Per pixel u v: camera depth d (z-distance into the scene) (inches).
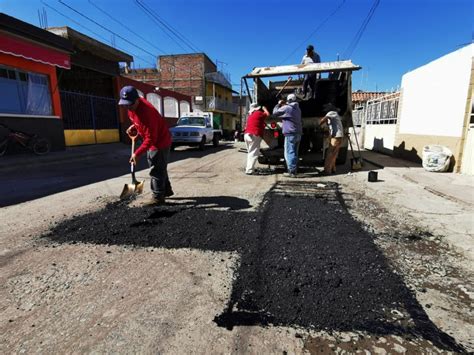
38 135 401.7
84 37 478.6
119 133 622.5
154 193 166.9
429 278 94.9
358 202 178.7
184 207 164.4
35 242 121.0
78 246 117.0
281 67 291.7
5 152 356.8
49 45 401.4
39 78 410.6
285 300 82.0
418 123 338.3
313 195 194.1
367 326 72.5
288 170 261.6
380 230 133.6
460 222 144.8
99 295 85.1
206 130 550.6
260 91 322.3
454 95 273.7
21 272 97.7
